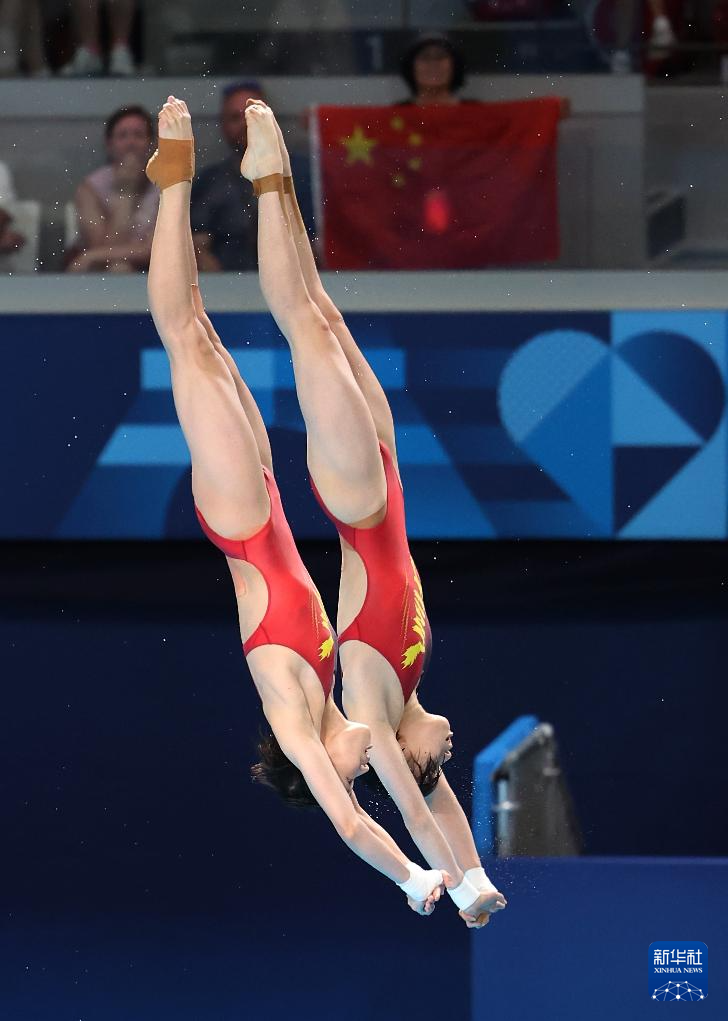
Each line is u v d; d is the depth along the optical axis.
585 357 32.59
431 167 32.00
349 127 31.88
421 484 33.06
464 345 32.72
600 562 32.78
